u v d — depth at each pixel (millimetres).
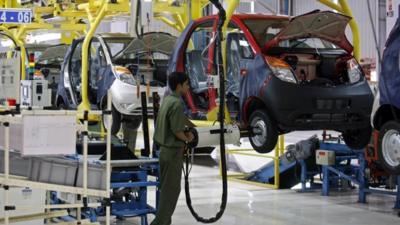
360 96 7609
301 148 10102
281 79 7246
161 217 6840
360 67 7871
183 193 9906
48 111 5215
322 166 10078
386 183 9406
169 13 11023
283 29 7309
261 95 7336
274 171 10727
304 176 10250
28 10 12141
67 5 13203
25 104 8359
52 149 5199
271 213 8406
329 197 9789
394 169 7027
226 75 8320
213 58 7805
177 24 11789
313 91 7285
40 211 5805
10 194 5617
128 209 7152
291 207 8867
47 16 14109
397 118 7230
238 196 9789
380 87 7199
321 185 10766
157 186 7133
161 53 11086
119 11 10336
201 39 10680
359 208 8867
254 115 7566
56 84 14555
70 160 5723
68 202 6570
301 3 23562
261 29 8086
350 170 9961
